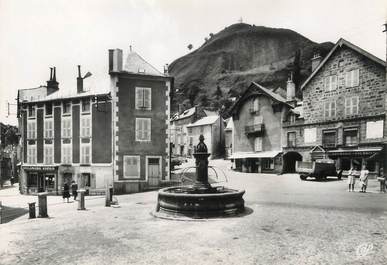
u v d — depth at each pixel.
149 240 9.45
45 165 29.72
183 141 70.69
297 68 87.56
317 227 10.64
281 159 37.38
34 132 31.27
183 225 11.34
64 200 23.88
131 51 29.95
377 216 12.36
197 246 8.70
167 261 7.56
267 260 7.48
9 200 25.66
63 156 29.45
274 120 38.97
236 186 26.05
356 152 29.48
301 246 8.52
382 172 27.30
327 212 13.35
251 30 150.00
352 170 21.00
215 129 62.62
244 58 141.75
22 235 10.50
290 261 7.39
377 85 29.14
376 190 21.30
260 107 40.91
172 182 27.45
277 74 113.81
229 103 96.06
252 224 11.23
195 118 69.12
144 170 27.48
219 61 140.62
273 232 10.05
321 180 28.33
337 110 32.12
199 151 14.55
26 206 21.23
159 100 28.09
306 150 34.88
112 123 27.19
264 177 33.50
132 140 27.36
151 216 13.34
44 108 30.70
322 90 33.53
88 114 28.38
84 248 8.81
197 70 143.88
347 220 11.67
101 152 27.62
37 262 7.75
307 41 136.25
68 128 29.36
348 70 31.33
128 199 21.14
